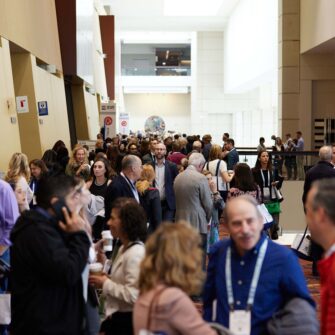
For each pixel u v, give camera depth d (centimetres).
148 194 563
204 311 272
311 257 652
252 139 3778
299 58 2036
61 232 272
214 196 694
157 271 209
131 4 3478
